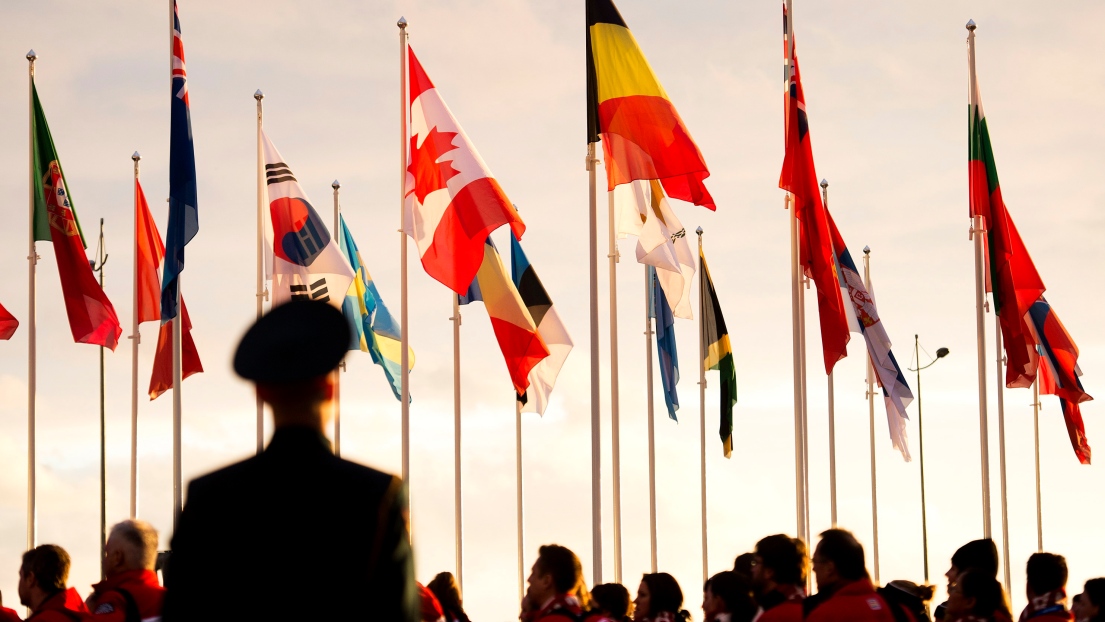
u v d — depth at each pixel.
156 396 28.09
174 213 23.06
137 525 9.31
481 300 24.61
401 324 24.89
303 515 3.86
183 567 3.91
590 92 20.95
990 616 10.62
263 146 28.38
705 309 33.12
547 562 9.92
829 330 21.69
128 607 8.86
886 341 25.27
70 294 25.59
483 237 21.77
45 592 9.85
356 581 3.83
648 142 20.16
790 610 9.52
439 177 22.27
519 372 22.30
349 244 29.42
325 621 3.80
